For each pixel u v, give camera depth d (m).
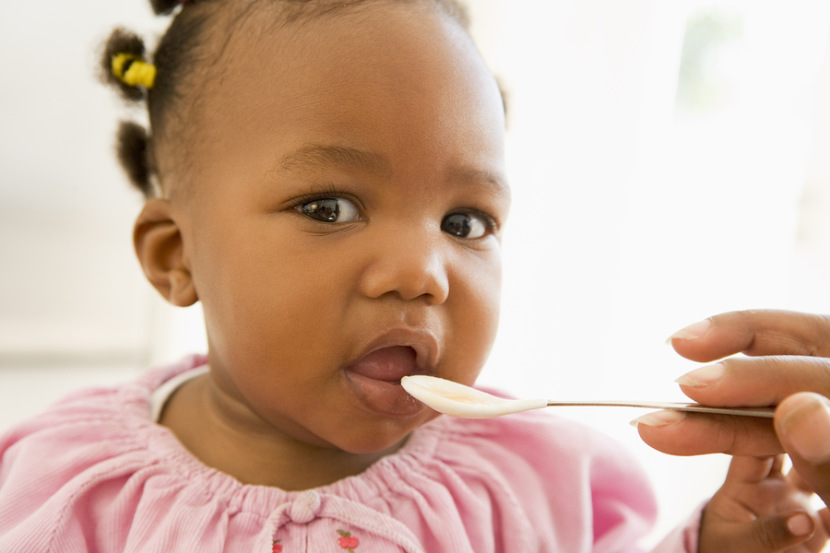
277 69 0.66
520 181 1.46
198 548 0.65
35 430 0.79
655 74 1.43
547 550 0.75
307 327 0.62
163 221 0.78
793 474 0.75
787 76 1.48
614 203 1.45
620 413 1.49
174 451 0.73
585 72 1.43
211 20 0.74
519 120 1.43
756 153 1.50
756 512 0.73
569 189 1.45
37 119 1.50
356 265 0.62
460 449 0.80
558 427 0.85
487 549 0.72
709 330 0.59
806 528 0.67
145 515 0.67
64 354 1.60
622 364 1.48
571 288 1.46
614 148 1.44
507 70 1.42
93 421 0.78
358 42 0.64
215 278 0.69
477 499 0.75
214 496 0.69
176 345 1.44
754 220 1.50
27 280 1.56
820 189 1.46
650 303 1.49
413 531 0.70
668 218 1.51
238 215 0.66
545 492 0.80
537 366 1.48
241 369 0.67
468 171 0.65
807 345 0.60
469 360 0.67
